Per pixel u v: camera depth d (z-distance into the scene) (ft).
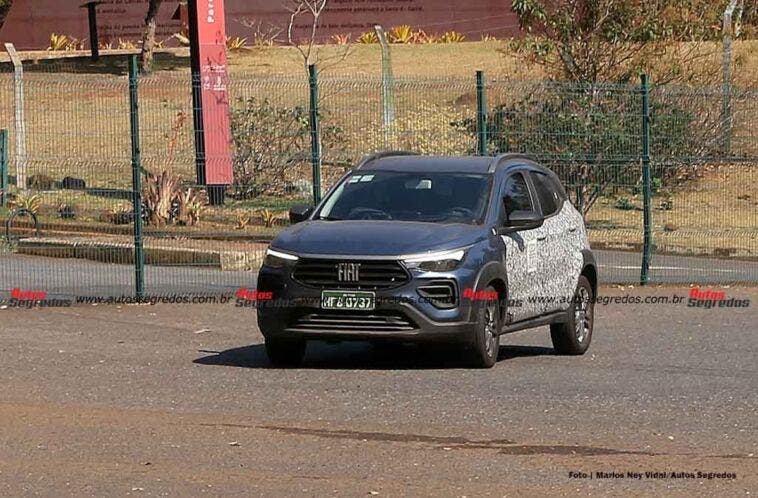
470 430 82.58
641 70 215.10
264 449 77.30
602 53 214.28
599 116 183.01
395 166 113.91
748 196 201.36
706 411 89.76
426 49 376.68
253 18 396.78
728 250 188.03
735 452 77.71
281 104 241.96
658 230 187.93
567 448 78.13
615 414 88.22
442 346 106.22
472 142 189.67
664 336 128.36
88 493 68.08
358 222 106.42
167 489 68.80
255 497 67.36
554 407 90.12
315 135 155.02
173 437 80.23
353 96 241.76
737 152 201.36
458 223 106.42
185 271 159.53
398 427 83.35
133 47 396.98
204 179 193.47
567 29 213.87
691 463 74.79
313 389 96.07
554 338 117.91
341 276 100.37
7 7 354.54
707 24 222.07
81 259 165.99
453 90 234.79
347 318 100.63
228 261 161.89
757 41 278.46
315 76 155.02
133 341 119.24
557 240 116.26
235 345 118.01
